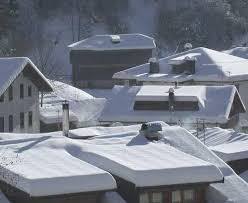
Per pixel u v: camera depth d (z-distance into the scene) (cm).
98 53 16825
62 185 3653
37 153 4128
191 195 4041
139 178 3803
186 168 3928
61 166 3878
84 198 3809
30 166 3875
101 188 3731
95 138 4578
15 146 4272
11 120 9850
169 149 4278
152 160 4038
